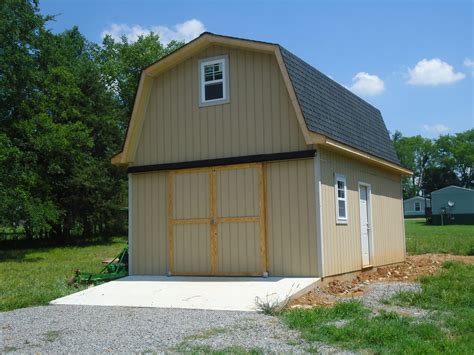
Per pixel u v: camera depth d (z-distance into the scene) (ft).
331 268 39.01
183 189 43.16
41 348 22.70
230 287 35.78
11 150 84.64
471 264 49.47
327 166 39.88
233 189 41.01
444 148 317.22
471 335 21.90
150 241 44.42
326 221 38.75
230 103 41.91
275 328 24.75
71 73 111.86
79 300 35.29
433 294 32.32
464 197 188.85
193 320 27.61
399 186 61.16
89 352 21.71
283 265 38.65
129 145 45.29
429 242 89.45
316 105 41.42
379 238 52.01
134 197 45.57
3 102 92.32
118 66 150.51
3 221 87.56
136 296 35.37
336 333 22.48
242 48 41.45
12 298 36.52
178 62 44.42
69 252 96.48
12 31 88.43
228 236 40.91
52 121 101.04
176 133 44.06
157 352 21.16
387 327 22.99
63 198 112.27
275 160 39.40
